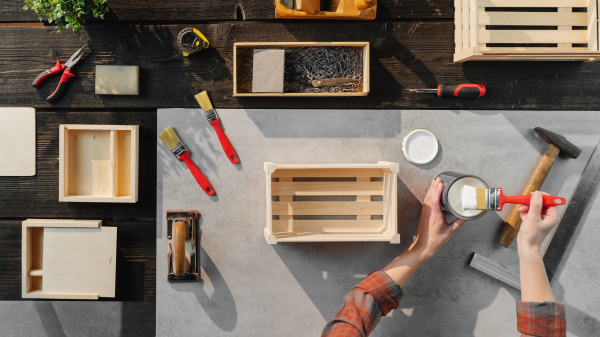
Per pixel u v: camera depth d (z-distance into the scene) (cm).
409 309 160
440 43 157
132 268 162
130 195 150
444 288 160
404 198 158
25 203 159
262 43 145
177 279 156
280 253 158
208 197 158
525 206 125
